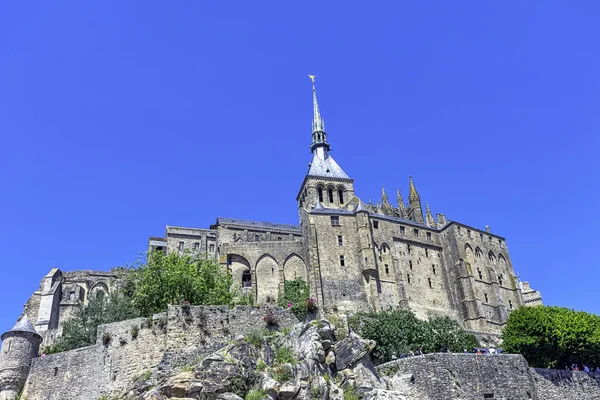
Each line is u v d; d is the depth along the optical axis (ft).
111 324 163.43
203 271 234.79
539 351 208.33
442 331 231.71
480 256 381.60
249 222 438.81
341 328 170.60
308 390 140.05
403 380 159.02
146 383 147.23
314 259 341.62
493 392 163.32
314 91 507.30
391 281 349.20
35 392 161.48
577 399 175.01
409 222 379.76
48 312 319.68
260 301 344.28
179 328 158.61
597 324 213.05
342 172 457.68
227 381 136.67
